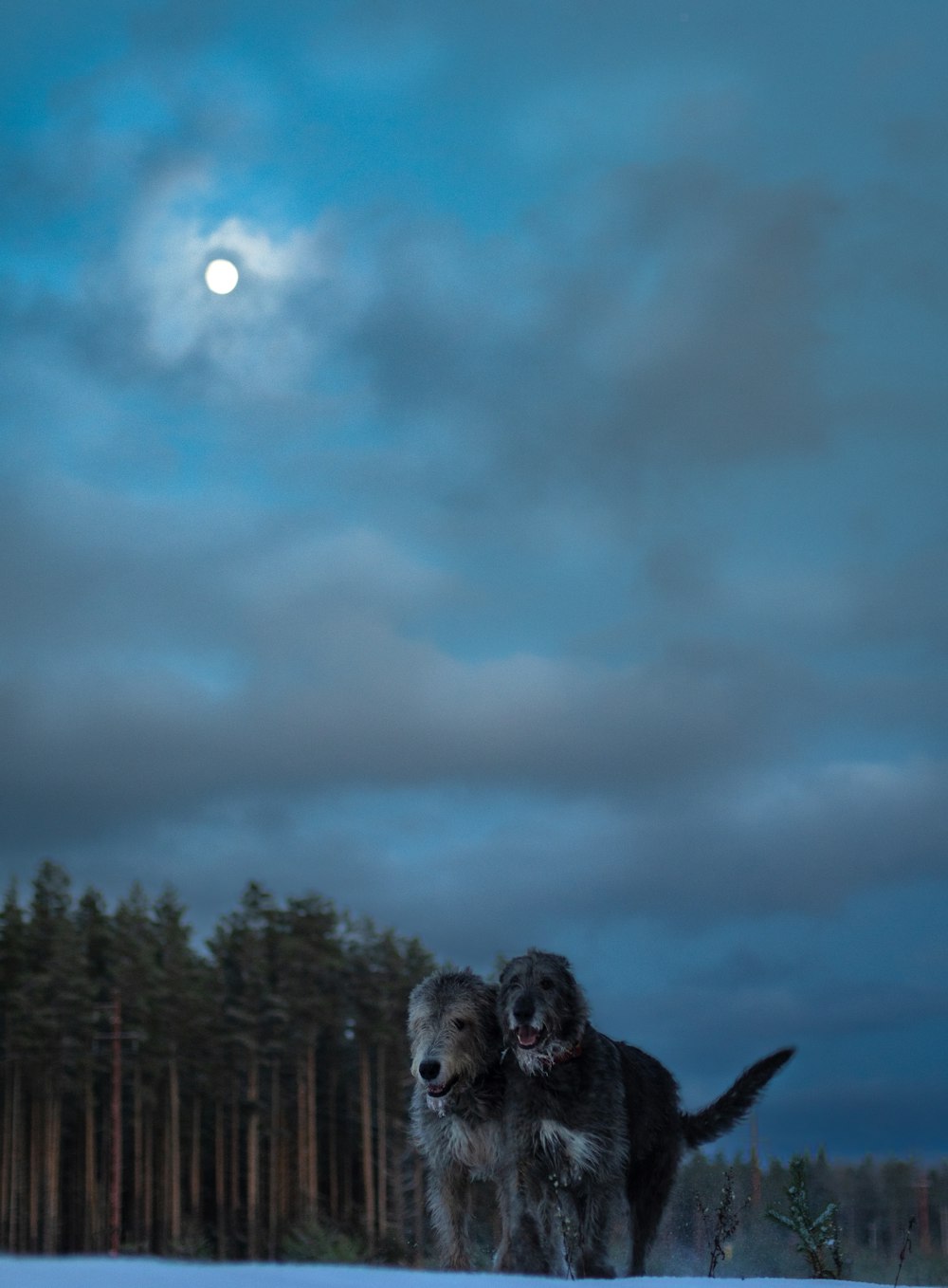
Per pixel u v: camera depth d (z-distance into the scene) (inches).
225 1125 2869.1
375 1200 2696.9
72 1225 2743.6
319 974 2726.4
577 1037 340.8
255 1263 153.8
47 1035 2549.2
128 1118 2824.8
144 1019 2645.2
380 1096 2679.6
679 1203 402.9
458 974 380.2
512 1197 339.9
